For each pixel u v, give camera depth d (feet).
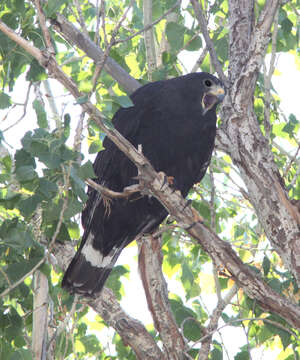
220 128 31.63
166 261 36.55
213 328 27.73
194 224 27.55
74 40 32.07
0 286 24.13
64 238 25.05
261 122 36.11
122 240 32.60
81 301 30.09
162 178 26.27
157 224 33.12
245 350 30.48
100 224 31.78
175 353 29.19
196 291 35.68
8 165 24.76
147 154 31.63
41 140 21.24
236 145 28.55
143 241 29.71
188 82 31.60
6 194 23.48
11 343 26.03
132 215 31.65
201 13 31.86
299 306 27.22
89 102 21.77
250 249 32.27
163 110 31.14
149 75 34.06
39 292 26.13
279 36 37.78
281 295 28.07
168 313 29.58
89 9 40.09
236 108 28.94
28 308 26.84
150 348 29.17
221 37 35.81
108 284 36.17
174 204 27.12
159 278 29.66
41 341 25.53
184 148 31.53
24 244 22.95
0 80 28.53
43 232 26.32
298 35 37.50
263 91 36.24
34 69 24.59
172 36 33.53
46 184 21.61
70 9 34.53
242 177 28.55
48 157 20.86
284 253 27.04
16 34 21.86
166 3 35.27
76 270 30.45
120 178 31.48
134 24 40.34
